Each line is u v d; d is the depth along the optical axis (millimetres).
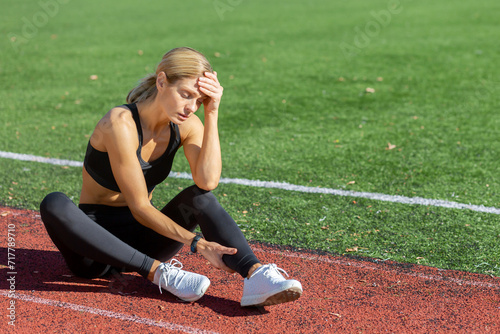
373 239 4047
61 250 3061
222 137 6625
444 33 12680
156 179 3094
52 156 5945
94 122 7223
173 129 3020
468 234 4125
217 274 3471
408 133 6750
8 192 4891
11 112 7594
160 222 2896
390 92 8586
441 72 9648
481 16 14539
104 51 11445
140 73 9789
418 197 4855
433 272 3555
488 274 3537
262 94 8523
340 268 3602
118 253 2910
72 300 3072
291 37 12648
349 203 4730
